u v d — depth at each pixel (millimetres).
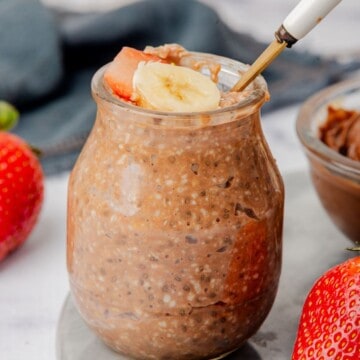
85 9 925
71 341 549
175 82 496
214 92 496
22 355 571
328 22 942
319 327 498
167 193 487
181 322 503
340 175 585
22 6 795
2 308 602
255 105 490
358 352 481
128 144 491
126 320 506
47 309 603
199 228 488
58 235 661
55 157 729
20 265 634
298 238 631
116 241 494
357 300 489
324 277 513
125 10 821
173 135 484
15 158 621
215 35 820
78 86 812
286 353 541
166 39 831
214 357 525
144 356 519
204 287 498
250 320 516
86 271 509
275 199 509
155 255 491
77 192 508
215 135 487
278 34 490
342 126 647
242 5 988
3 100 773
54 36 791
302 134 614
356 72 815
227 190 492
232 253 496
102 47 830
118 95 499
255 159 502
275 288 526
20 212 623
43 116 775
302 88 800
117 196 493
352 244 626
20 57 781
